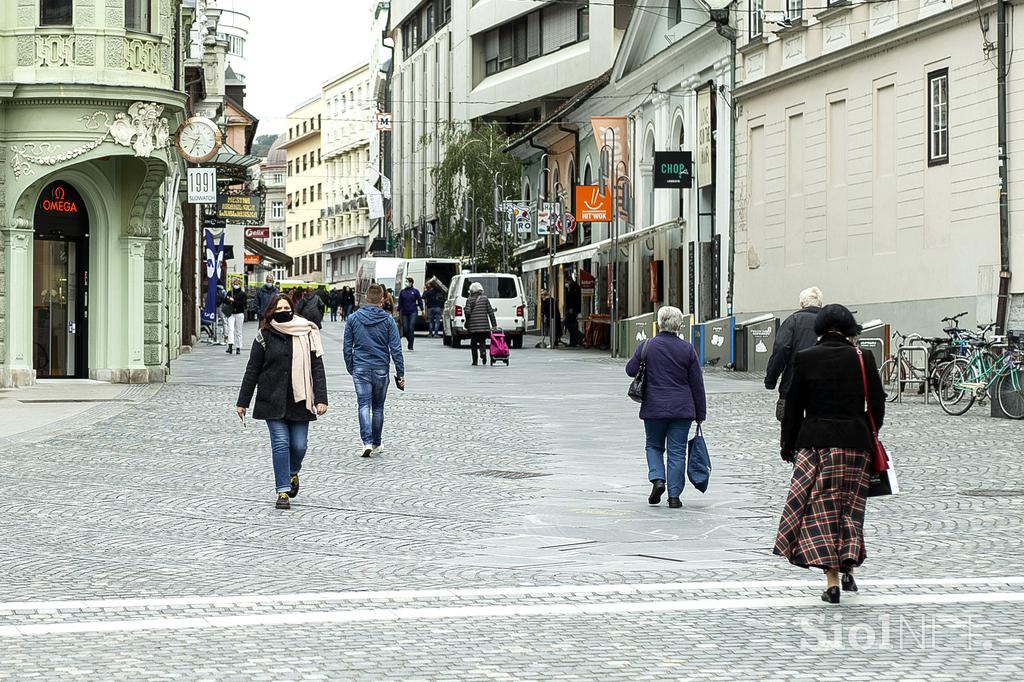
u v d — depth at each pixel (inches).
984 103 1311.5
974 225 1328.7
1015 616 413.1
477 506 656.4
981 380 1050.1
